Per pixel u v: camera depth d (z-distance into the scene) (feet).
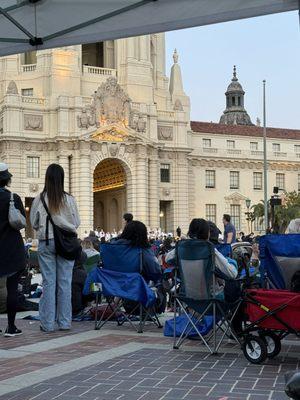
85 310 52.31
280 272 32.12
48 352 31.83
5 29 30.73
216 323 34.96
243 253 43.50
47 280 40.16
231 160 258.16
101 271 40.63
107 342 35.35
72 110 219.61
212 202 254.88
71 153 219.61
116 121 223.71
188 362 29.22
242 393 23.02
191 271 32.91
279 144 269.23
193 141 253.24
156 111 236.22
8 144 216.95
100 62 266.16
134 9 28.19
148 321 45.42
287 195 248.52
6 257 37.50
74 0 27.89
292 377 10.74
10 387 23.98
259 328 30.19
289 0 26.22
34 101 222.89
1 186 38.70
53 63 228.22
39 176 222.07
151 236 183.52
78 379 25.32
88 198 217.77
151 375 26.18
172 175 243.19
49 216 40.06
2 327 42.37
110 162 235.40
